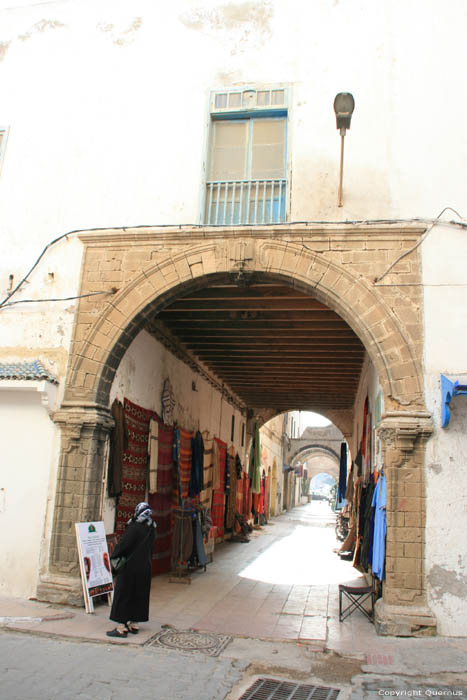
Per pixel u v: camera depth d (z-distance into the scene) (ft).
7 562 22.76
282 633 19.86
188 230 23.84
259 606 24.25
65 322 24.61
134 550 18.86
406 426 20.31
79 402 23.43
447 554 19.62
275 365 41.83
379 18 25.00
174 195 25.00
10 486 23.40
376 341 21.68
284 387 50.39
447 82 23.88
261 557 40.40
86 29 27.99
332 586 29.76
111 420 24.20
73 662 15.72
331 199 23.35
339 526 56.59
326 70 24.85
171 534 32.96
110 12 27.91
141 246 24.57
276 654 17.46
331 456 119.75
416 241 22.39
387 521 20.20
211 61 26.16
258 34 25.93
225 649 17.78
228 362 41.70
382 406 23.49
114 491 24.52
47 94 27.66
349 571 35.24
